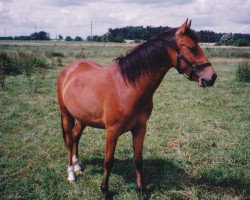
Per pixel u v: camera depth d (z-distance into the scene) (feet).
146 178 15.81
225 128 23.73
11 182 15.11
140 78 12.05
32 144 19.80
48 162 17.46
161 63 12.09
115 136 12.74
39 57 63.00
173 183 15.30
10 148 19.36
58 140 20.90
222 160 17.74
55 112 27.73
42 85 40.32
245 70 48.32
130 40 275.80
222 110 29.09
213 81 11.53
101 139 21.25
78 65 15.51
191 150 19.30
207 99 34.12
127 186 14.80
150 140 20.95
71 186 14.98
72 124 16.10
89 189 14.62
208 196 13.97
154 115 26.99
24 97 32.99
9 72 49.90
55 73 52.80
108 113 12.57
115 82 12.48
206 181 15.60
